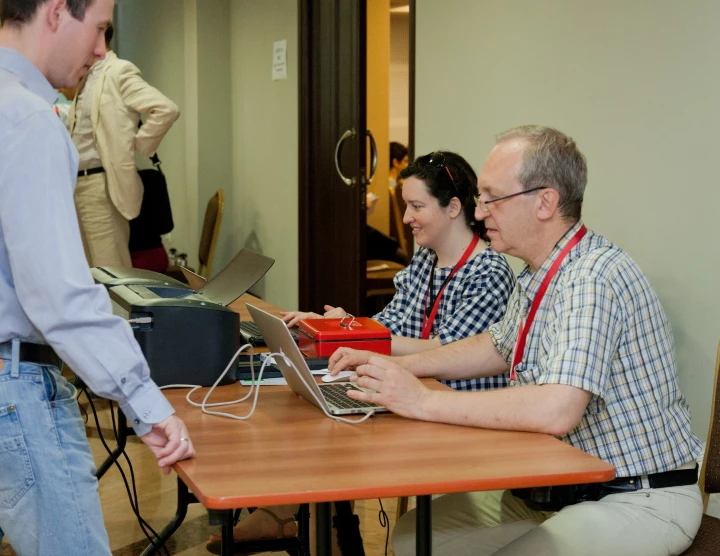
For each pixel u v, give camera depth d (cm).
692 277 276
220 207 554
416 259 275
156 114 473
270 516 263
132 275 269
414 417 186
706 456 210
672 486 191
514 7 349
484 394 184
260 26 584
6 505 156
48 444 157
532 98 343
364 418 184
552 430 176
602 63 310
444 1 390
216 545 293
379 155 676
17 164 148
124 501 343
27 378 156
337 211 515
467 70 378
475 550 201
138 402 154
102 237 489
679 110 280
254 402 186
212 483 144
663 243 287
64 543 158
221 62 634
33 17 155
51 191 149
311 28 526
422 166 253
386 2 665
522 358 201
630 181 300
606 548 177
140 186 489
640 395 188
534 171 192
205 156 637
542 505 193
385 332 236
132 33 764
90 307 150
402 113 733
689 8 274
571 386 177
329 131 517
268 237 593
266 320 198
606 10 307
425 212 253
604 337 181
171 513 332
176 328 209
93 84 477
